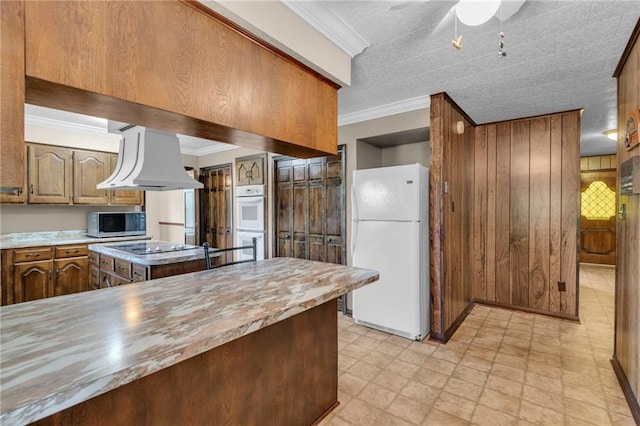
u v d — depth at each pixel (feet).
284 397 5.43
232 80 4.88
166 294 4.87
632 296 6.42
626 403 6.62
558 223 11.73
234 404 4.63
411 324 9.77
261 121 5.36
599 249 21.06
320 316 6.21
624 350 7.08
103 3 3.55
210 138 5.62
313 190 13.37
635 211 6.18
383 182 10.30
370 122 11.73
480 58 7.58
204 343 3.22
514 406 6.57
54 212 14.16
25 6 3.03
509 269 12.71
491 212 13.05
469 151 12.87
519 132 12.42
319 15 5.89
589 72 8.27
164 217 20.47
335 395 6.59
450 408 6.53
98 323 3.66
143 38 3.87
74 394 2.35
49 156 13.17
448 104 10.28
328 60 6.49
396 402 6.74
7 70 2.90
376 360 8.59
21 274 11.82
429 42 6.87
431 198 10.01
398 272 10.02
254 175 15.64
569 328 10.77
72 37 3.32
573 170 11.43
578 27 6.24
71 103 3.81
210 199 18.33
